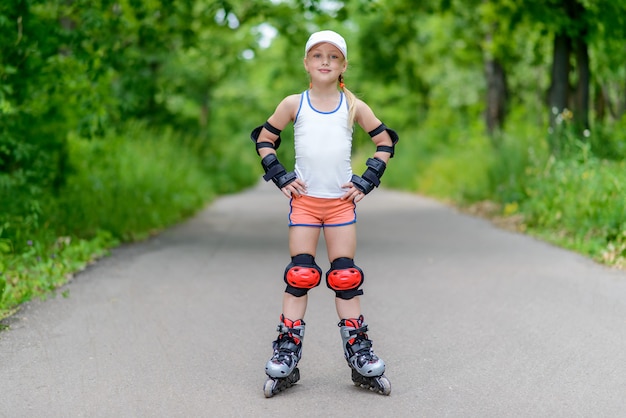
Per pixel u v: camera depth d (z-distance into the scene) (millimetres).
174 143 18078
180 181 15805
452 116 27547
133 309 5875
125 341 4945
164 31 12031
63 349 4727
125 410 3695
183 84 23172
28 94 8820
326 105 3990
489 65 19656
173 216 13289
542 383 4090
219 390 4016
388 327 5391
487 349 4773
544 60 15680
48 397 3859
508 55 17625
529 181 12289
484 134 21891
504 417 3605
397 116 35844
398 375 4281
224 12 11062
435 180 21391
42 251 7387
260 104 38094
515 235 10477
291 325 4043
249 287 6871
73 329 5219
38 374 4227
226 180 26672
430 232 11234
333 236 4031
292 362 3943
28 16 8492
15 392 3926
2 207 8070
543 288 6629
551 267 7707
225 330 5277
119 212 10383
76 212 9438
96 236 9320
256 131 4078
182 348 4809
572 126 12430
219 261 8430
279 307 6035
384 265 8094
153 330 5246
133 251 9078
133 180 12461
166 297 6363
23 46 8477
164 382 4133
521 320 5508
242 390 4020
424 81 29547
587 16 12055
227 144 35062
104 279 7125
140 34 10672
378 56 27984
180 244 9938
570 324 5355
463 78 26359
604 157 11555
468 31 19688
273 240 10586
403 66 28812
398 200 19406
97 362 4473
